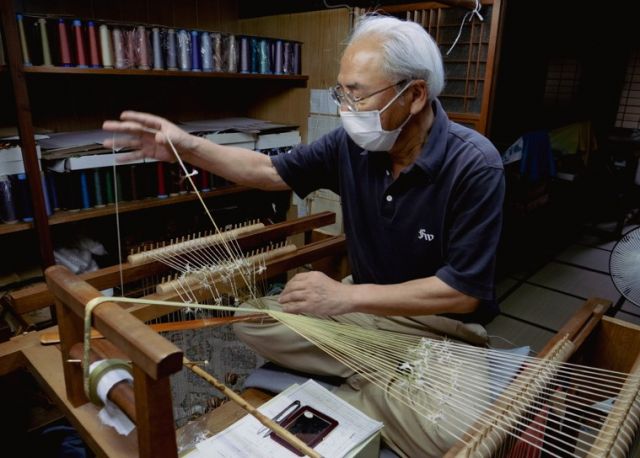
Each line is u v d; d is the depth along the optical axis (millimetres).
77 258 2109
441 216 1308
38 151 1791
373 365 1223
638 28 4816
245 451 1033
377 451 1145
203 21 2760
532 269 3535
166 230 2514
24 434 1642
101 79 2387
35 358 1201
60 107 2285
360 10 2350
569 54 4207
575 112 4789
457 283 1228
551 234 4309
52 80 2223
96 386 838
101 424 977
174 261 1510
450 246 1292
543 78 3588
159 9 2525
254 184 1568
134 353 692
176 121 2750
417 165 1278
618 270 2275
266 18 2773
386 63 1149
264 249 1763
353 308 1211
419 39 1175
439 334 1438
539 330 2686
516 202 3621
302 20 2596
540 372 1124
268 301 1543
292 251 1730
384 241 1433
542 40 3352
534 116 3592
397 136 1265
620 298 3115
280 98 2842
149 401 717
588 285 3291
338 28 2445
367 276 1528
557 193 4504
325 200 2689
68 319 941
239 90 3035
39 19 1741
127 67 2012
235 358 1813
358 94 1190
